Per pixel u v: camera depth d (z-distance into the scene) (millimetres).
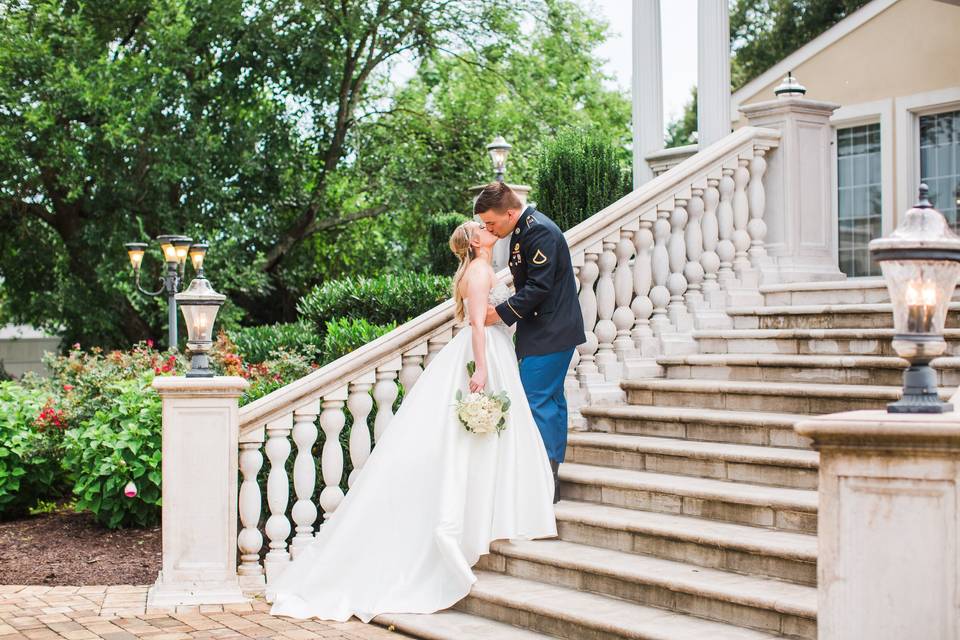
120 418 8180
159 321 21016
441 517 5379
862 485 3096
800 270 8086
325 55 21422
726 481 5723
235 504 5969
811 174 8227
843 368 6359
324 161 23156
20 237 21453
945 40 11664
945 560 2998
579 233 6922
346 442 7180
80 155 18484
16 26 18844
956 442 2951
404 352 6402
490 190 5777
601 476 5996
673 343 7449
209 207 20422
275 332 11914
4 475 8867
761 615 4340
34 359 29469
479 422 5406
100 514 8289
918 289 3158
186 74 20828
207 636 5148
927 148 12047
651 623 4512
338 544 5633
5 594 6230
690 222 7699
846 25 12680
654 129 10586
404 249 24141
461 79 24969
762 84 13875
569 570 5215
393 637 5109
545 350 5812
